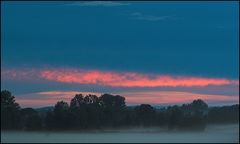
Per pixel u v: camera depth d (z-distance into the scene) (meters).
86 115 111.88
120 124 106.56
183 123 95.38
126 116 108.06
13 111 112.81
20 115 110.94
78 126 104.38
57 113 107.19
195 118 95.94
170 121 97.62
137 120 104.44
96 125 107.75
